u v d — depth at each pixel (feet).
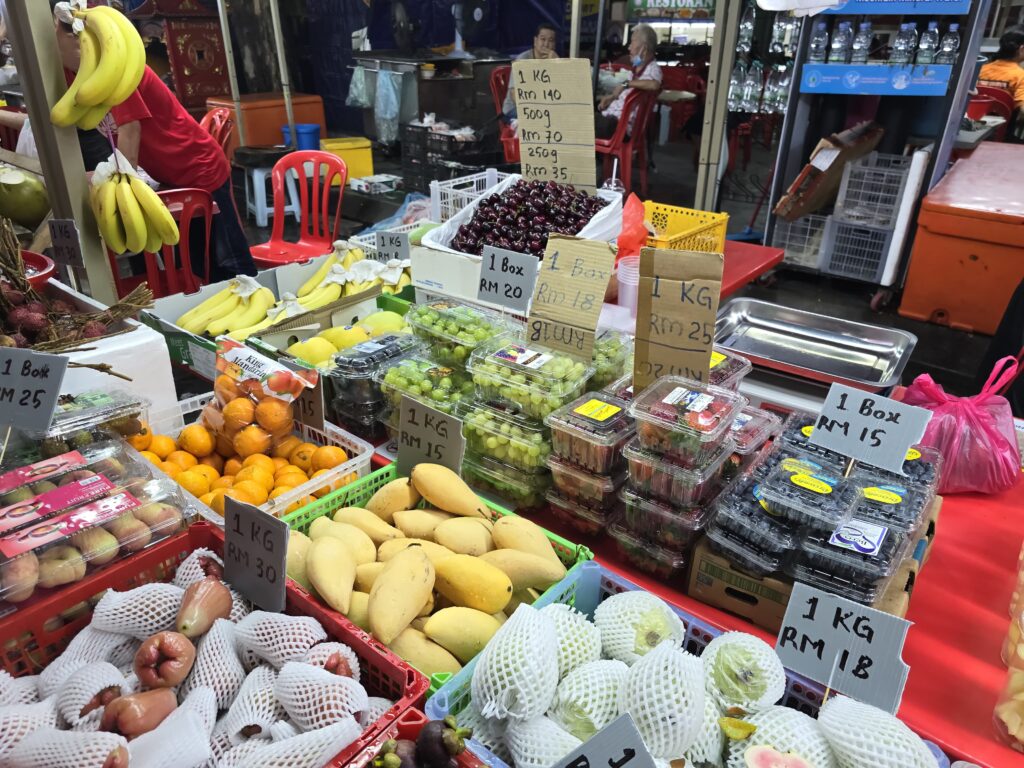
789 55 18.92
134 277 11.71
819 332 7.93
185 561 4.42
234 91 24.02
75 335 5.77
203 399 6.55
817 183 16.76
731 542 4.31
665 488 4.57
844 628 3.52
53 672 3.77
